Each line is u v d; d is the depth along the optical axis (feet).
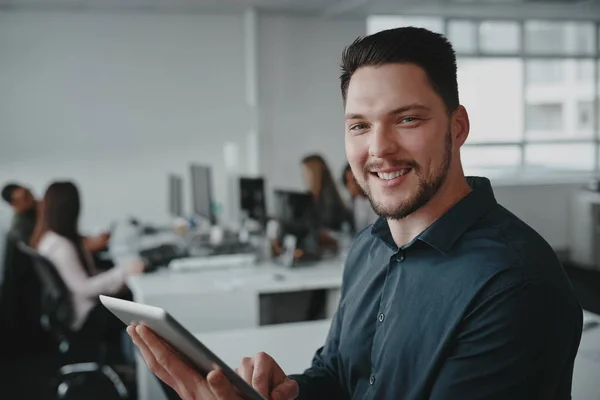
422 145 3.45
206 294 11.43
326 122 25.13
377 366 3.95
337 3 22.50
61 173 22.08
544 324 3.34
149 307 3.38
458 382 3.48
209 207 15.99
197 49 23.24
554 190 26.40
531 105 28.02
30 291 16.71
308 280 12.07
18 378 14.65
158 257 13.70
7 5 20.90
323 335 8.13
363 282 4.36
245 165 24.07
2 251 18.49
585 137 28.68
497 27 27.48
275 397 4.10
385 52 3.45
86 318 12.51
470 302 3.49
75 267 12.59
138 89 22.70
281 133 24.66
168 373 3.71
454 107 3.57
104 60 22.29
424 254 3.79
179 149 23.21
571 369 3.65
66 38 21.86
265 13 23.93
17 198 15.74
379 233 4.17
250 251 14.71
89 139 22.29
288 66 24.56
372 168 3.55
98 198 22.47
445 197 3.71
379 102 3.45
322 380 4.56
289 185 24.88
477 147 27.43
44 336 16.97
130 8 21.88
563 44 28.32
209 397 3.56
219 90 23.57
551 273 3.42
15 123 21.58
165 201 23.06
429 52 3.45
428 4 23.48
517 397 3.36
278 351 7.54
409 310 3.77
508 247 3.51
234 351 7.55
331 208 15.88
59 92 21.93
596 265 24.85
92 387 13.79
